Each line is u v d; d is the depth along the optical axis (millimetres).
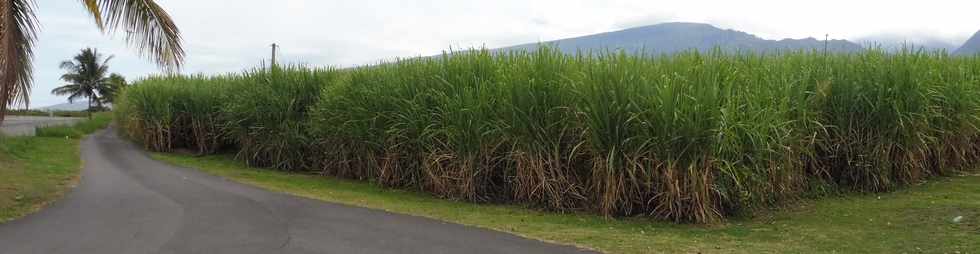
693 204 9367
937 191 11008
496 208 11242
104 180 14320
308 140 18312
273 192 12570
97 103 75375
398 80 14180
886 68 11672
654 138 9438
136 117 26688
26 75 11297
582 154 10625
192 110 25344
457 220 9352
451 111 12258
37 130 33594
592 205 10586
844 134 11469
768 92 10180
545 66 11516
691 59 10719
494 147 11820
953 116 12078
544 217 10086
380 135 14547
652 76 9945
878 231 8250
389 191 13969
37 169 16016
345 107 15766
